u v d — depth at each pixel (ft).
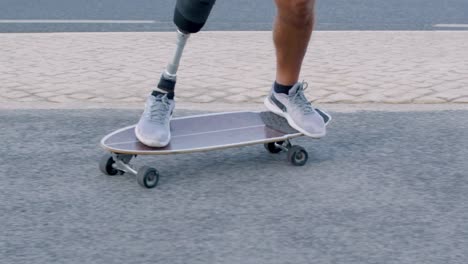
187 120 15.66
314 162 15.62
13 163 15.55
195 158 15.78
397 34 27.84
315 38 27.04
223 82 21.52
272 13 31.89
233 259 11.60
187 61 23.76
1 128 17.71
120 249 11.91
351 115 18.75
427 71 22.66
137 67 23.12
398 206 13.52
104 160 14.67
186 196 13.85
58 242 12.14
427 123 18.21
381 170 15.21
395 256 11.74
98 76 22.12
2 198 13.82
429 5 33.86
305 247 11.98
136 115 18.81
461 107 19.47
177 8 14.30
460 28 29.27
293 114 15.21
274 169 15.20
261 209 13.34
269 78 21.93
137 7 33.14
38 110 19.10
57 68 22.95
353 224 12.79
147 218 12.98
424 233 12.50
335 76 22.07
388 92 20.59
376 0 34.86
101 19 30.63
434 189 14.32
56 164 15.51
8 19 30.40
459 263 11.55
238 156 15.93
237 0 34.50
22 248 11.94
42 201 13.69
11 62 23.58
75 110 19.12
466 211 13.37
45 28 28.94
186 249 11.91
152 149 14.05
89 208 13.38
